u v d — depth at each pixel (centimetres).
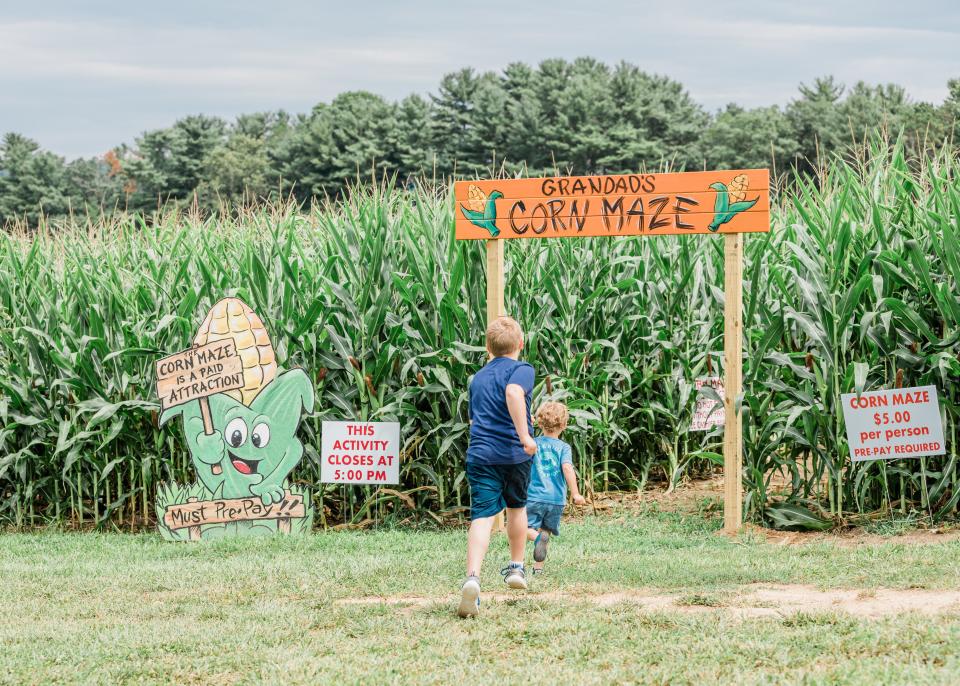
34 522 967
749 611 525
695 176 768
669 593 584
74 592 631
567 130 6369
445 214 929
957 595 539
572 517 902
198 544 818
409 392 867
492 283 823
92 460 900
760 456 809
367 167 5528
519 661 450
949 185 787
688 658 443
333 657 466
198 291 959
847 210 859
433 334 881
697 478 1055
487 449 545
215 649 484
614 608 538
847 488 821
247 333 864
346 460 859
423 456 910
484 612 538
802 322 779
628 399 1002
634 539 777
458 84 6975
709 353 930
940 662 424
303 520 848
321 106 8150
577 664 445
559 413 662
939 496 780
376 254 872
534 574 641
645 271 991
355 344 880
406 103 6278
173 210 1192
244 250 981
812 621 490
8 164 6538
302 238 1090
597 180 789
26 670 460
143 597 616
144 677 449
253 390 859
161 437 912
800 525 797
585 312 961
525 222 806
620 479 1015
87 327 948
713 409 837
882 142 908
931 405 754
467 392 863
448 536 820
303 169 5688
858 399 762
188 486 855
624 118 6725
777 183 1043
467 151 6419
